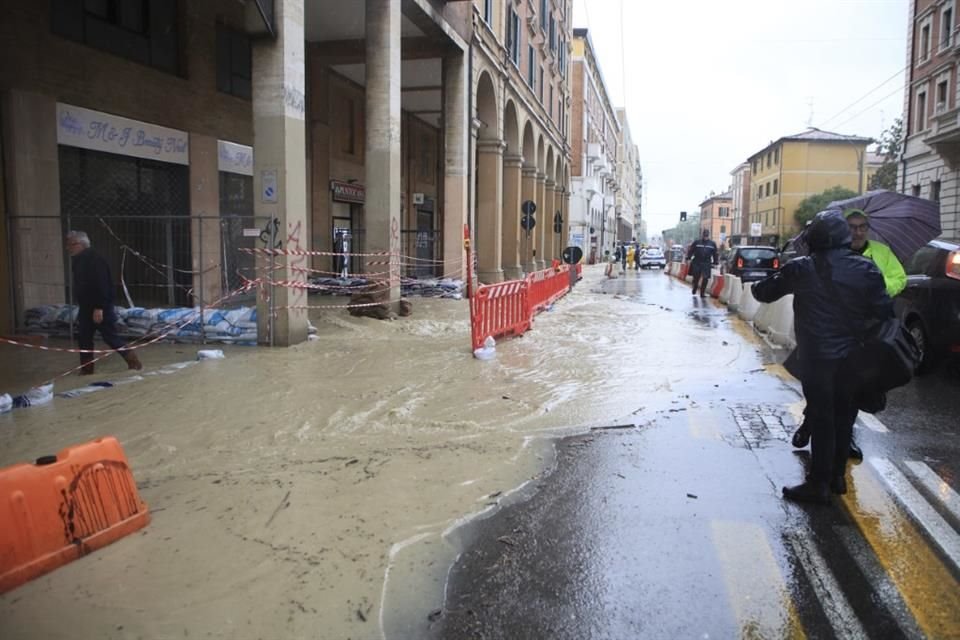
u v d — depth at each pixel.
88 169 12.67
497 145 24.67
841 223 4.57
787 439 5.99
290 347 10.52
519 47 28.66
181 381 7.95
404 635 3.04
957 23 33.12
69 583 3.37
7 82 10.89
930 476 5.05
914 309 8.67
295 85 10.59
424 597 3.35
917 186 38.41
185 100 14.75
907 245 5.71
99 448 3.89
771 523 4.24
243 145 16.73
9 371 8.48
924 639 3.03
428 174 31.81
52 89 11.65
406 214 28.84
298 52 10.65
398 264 15.06
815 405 4.52
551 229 40.84
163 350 10.20
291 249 10.61
